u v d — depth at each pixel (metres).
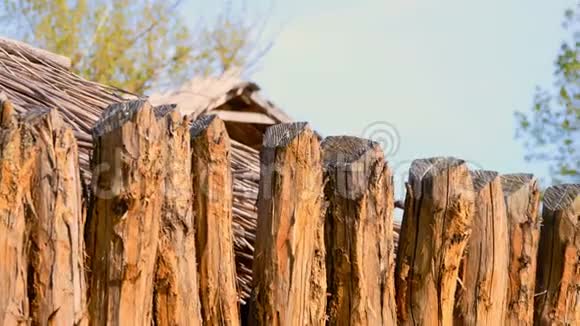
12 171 9.20
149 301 10.23
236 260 12.45
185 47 46.00
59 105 12.43
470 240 13.00
